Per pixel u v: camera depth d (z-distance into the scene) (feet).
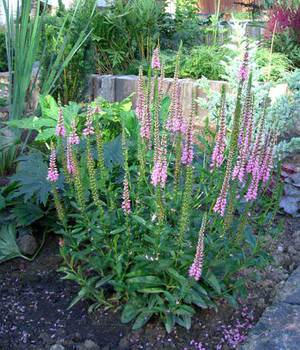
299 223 11.23
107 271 8.43
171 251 7.17
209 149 8.68
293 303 8.18
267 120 13.48
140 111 7.77
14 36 12.78
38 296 8.68
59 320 8.08
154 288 7.55
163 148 6.81
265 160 7.74
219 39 25.23
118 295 8.10
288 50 21.54
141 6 22.43
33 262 9.65
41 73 16.28
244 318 8.00
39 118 12.07
